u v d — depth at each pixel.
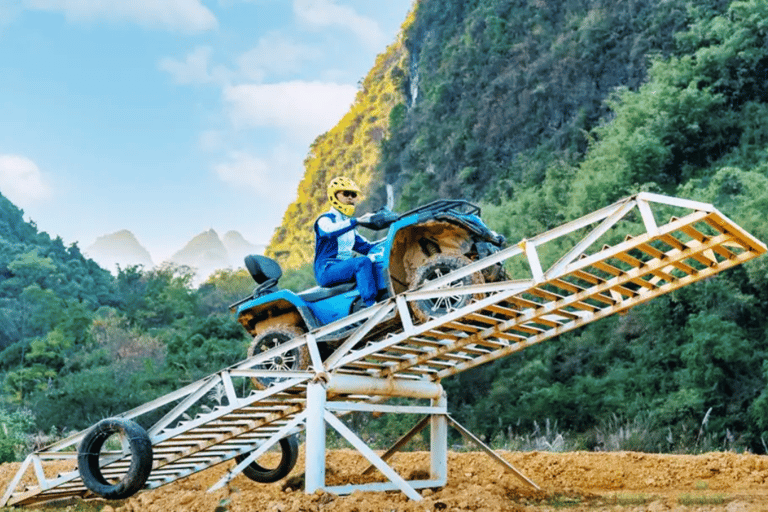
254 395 7.56
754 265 22.94
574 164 37.44
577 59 43.53
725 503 6.96
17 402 32.69
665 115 31.91
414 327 7.05
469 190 46.47
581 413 22.61
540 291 6.63
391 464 10.52
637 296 7.04
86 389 24.80
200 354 31.55
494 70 51.94
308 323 7.93
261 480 9.45
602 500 7.78
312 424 7.20
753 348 22.45
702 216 5.77
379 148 73.62
